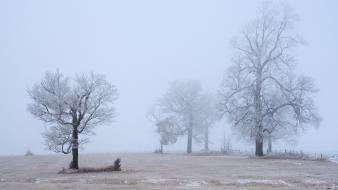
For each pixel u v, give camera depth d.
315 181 29.11
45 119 39.34
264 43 56.78
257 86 55.88
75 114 39.38
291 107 56.09
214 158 55.12
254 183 28.12
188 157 58.69
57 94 39.12
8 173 37.03
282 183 28.16
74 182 29.19
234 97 57.41
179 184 27.72
